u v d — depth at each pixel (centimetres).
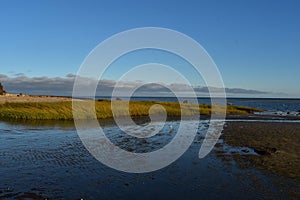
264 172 1230
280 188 1040
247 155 1545
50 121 3222
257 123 3244
